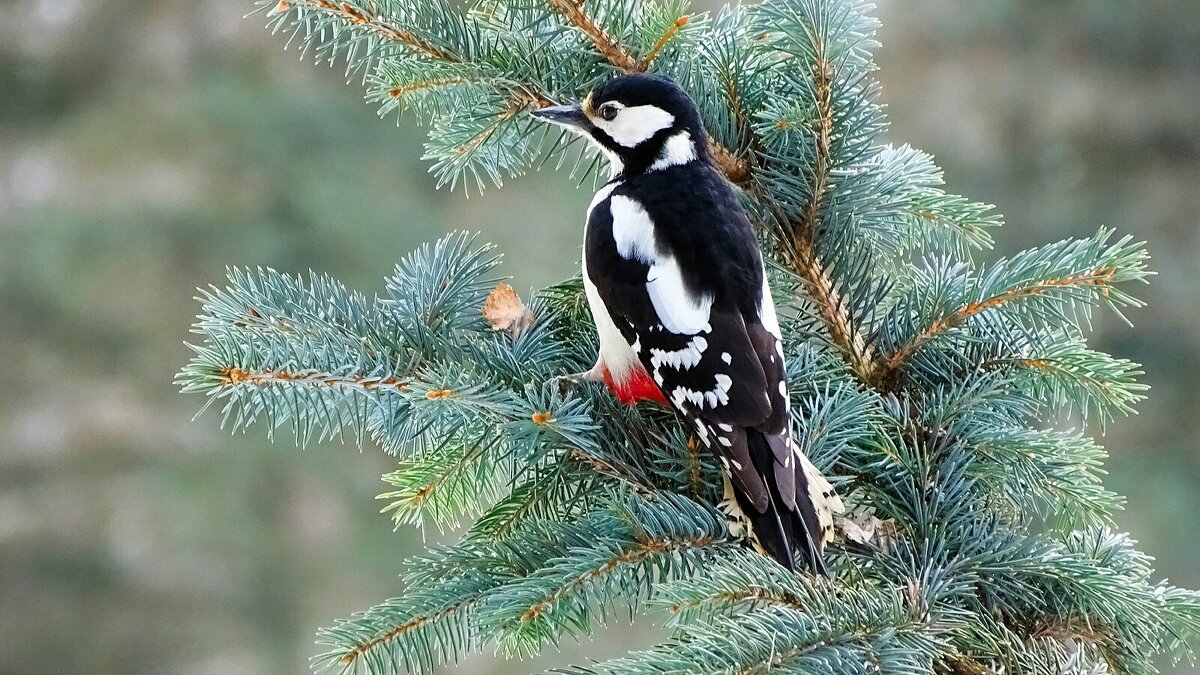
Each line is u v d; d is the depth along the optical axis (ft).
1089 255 21.74
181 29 68.59
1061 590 20.93
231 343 20.26
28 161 66.23
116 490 61.57
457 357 22.13
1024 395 22.99
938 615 19.13
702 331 22.59
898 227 25.77
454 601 20.77
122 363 63.67
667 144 24.75
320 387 20.21
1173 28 68.90
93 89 69.87
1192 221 68.08
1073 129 69.51
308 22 24.17
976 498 21.67
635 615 19.93
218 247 63.72
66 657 60.70
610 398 23.30
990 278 22.29
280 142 65.31
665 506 20.27
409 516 24.25
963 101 70.18
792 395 23.45
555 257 65.46
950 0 70.74
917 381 23.45
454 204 65.98
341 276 63.72
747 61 24.50
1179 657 21.66
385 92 25.03
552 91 25.34
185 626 60.44
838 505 21.06
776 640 17.48
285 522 61.46
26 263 64.13
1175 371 65.62
